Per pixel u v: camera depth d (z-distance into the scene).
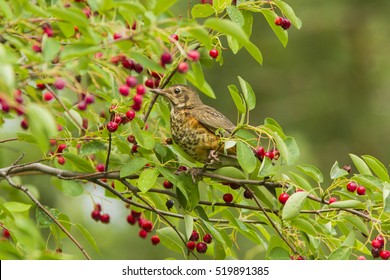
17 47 8.62
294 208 9.60
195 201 10.56
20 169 10.80
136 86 9.41
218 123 11.88
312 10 25.67
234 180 10.45
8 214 8.83
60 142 11.37
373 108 25.38
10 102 7.13
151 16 7.95
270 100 25.25
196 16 10.57
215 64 24.69
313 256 10.55
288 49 25.52
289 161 9.89
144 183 10.07
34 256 7.92
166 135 12.64
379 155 24.89
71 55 7.82
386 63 25.75
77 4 9.85
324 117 25.14
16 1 8.34
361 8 25.91
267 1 10.77
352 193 10.12
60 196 18.30
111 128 9.98
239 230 10.88
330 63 25.69
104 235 19.11
